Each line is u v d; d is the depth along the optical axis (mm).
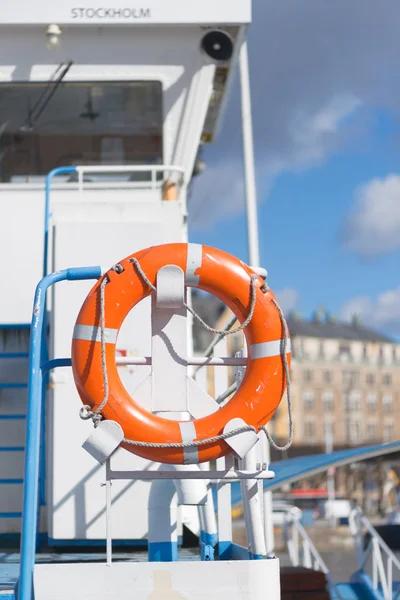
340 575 22016
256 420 4395
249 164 12820
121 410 4289
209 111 9875
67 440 6496
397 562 9703
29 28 8141
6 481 6926
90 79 8211
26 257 7648
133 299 4406
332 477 85312
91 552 6520
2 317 7488
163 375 4484
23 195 7852
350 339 121125
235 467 4898
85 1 8000
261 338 4469
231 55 8234
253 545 4496
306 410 114500
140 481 6453
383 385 121000
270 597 4195
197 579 4176
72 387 6559
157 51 8219
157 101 8258
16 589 4301
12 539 7137
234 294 4473
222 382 5402
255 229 12758
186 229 8156
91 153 8211
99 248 6805
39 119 8227
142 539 6406
